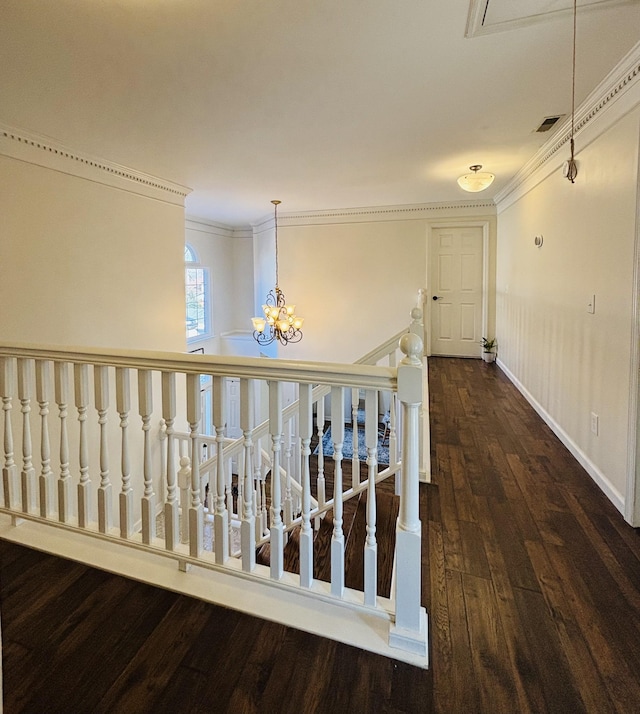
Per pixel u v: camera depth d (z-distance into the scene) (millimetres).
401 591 1345
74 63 2039
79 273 3320
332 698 1192
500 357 5617
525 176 4121
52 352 1762
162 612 1494
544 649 1357
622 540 1960
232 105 2527
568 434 3029
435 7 1681
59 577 1668
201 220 6852
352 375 1313
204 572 1671
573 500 2326
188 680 1245
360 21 1765
